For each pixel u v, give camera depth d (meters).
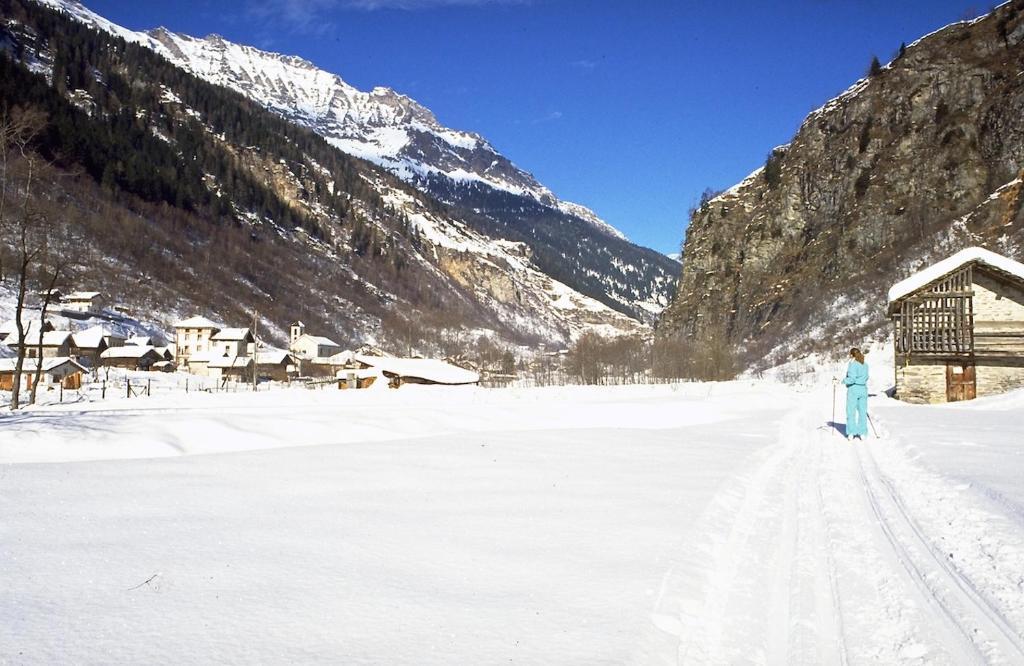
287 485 8.18
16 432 12.01
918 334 33.75
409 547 5.47
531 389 45.78
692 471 9.52
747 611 4.35
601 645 3.62
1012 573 5.03
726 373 66.12
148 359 73.69
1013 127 71.88
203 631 3.74
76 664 3.29
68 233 98.06
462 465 9.93
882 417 21.09
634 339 81.75
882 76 88.62
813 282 82.19
